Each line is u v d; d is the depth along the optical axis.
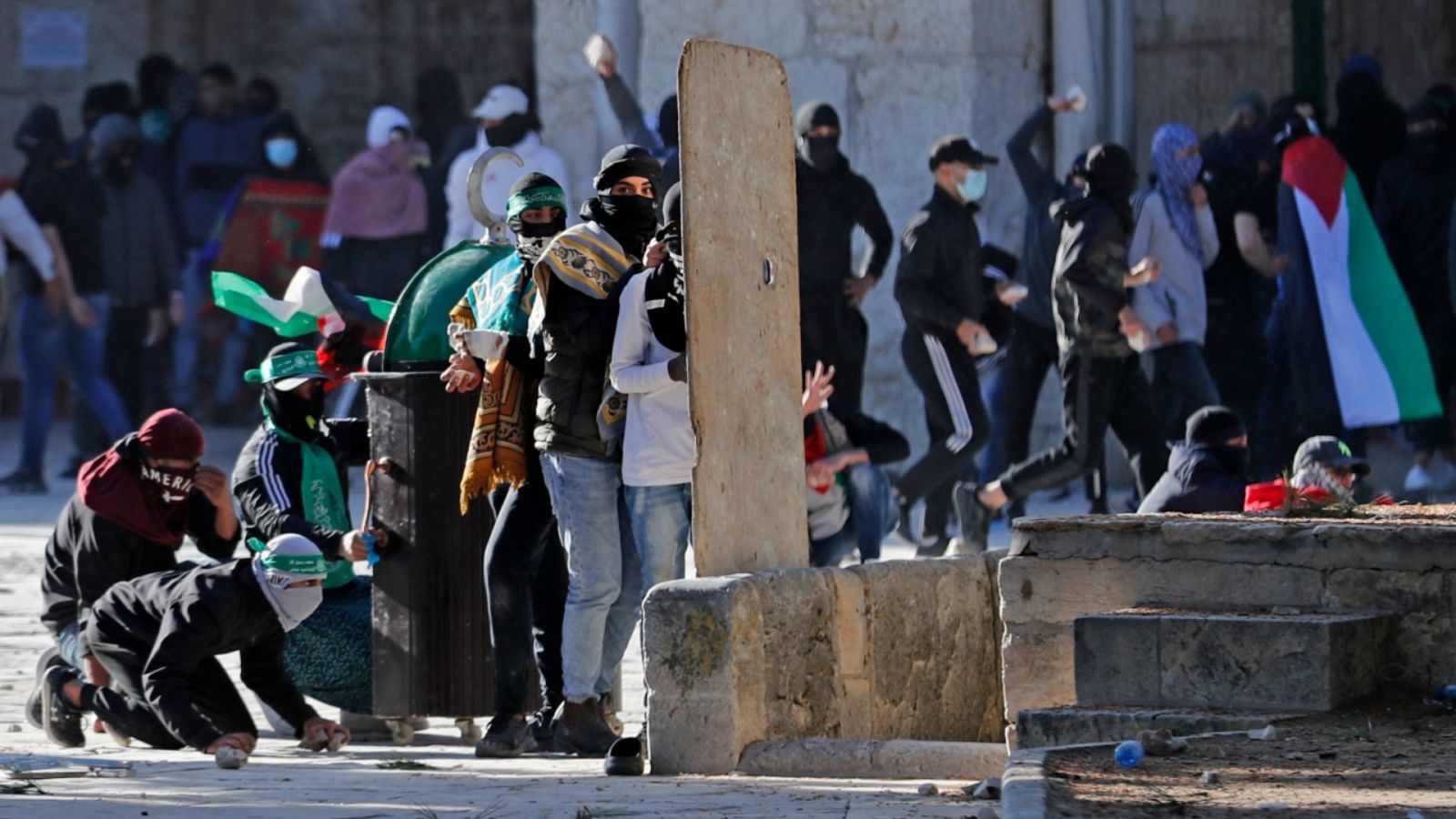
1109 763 16.23
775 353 21.64
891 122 47.06
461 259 22.70
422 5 72.12
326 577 23.38
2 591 34.62
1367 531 18.84
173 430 23.22
